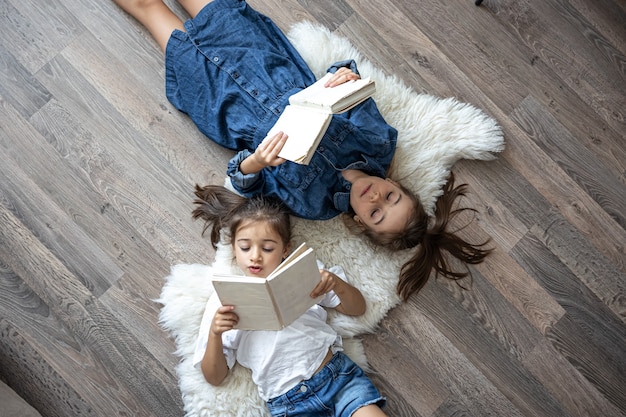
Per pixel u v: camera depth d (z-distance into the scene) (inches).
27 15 62.6
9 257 61.1
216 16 60.4
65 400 60.0
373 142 60.6
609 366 64.7
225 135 61.3
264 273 56.8
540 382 64.1
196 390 58.8
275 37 62.9
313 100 50.3
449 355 63.7
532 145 66.1
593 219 66.1
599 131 66.6
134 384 60.7
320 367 58.1
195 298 60.6
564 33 66.6
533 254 65.4
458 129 64.4
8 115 61.9
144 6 62.2
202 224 62.7
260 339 57.7
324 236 63.0
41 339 60.5
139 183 62.7
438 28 66.5
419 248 63.6
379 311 62.6
